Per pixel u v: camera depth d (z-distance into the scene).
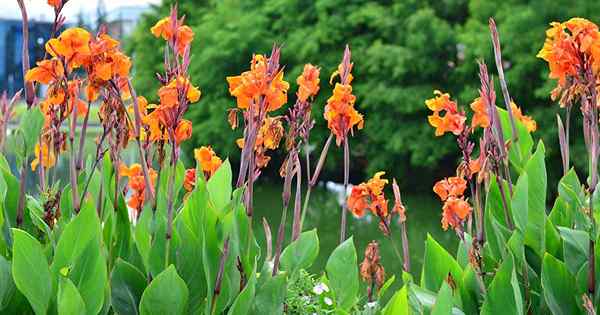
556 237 2.70
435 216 16.17
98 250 2.19
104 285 2.19
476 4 18.72
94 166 2.42
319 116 21.97
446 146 19.44
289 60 22.88
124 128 2.32
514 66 17.94
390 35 20.89
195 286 2.31
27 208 2.62
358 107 21.67
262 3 23.62
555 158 17.72
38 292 2.13
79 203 2.45
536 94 16.95
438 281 2.79
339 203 17.95
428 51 19.39
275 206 17.59
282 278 2.34
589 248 2.53
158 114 2.20
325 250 11.92
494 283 2.47
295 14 22.72
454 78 19.52
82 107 2.58
